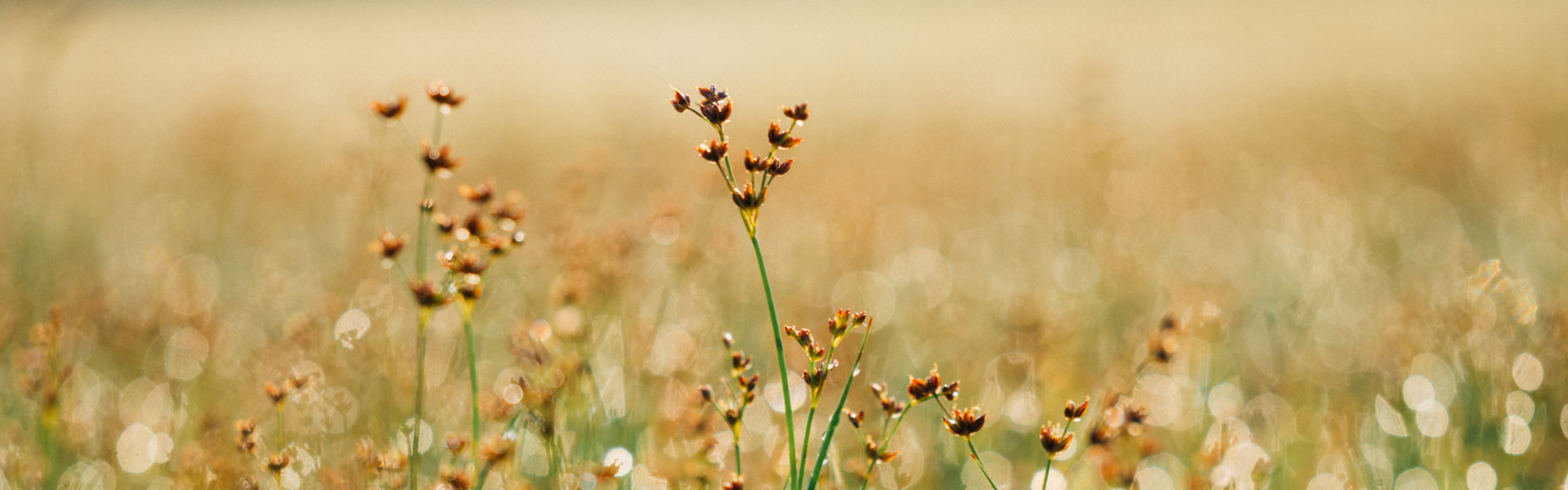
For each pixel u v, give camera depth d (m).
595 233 4.18
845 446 3.21
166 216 6.16
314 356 3.12
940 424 3.42
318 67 16.59
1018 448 3.30
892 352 4.05
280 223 5.98
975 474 3.18
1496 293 3.35
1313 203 5.75
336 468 2.62
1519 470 3.00
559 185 5.14
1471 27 17.84
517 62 15.77
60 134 8.07
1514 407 3.32
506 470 2.38
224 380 3.59
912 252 5.64
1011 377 3.57
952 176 7.09
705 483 2.35
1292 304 4.64
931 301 4.74
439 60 16.44
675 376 3.53
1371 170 7.28
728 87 13.71
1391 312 3.87
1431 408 3.32
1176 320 2.65
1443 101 10.38
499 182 6.82
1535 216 5.65
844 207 5.23
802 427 3.36
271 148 8.66
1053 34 21.22
